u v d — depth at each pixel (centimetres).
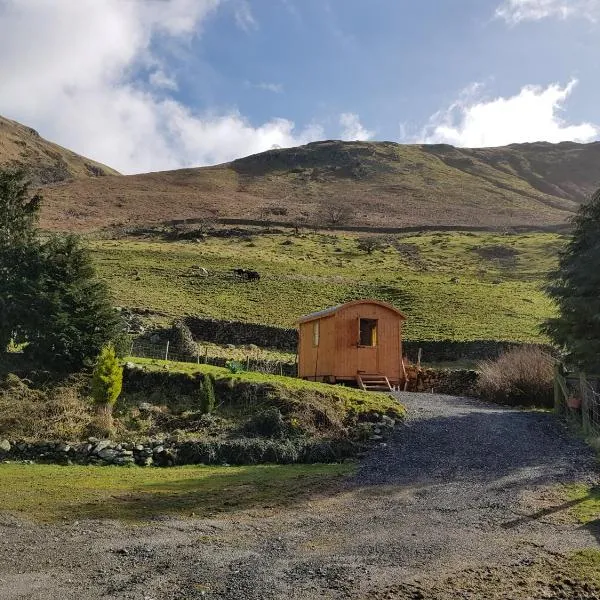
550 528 911
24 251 2148
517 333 4125
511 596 652
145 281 5569
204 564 754
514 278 6656
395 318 2795
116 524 931
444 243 8975
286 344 4300
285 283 5838
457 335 4116
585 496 1089
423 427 1761
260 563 761
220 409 1827
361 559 780
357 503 1091
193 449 1572
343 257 7794
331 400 1855
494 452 1495
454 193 15850
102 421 1711
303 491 1183
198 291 5381
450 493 1153
